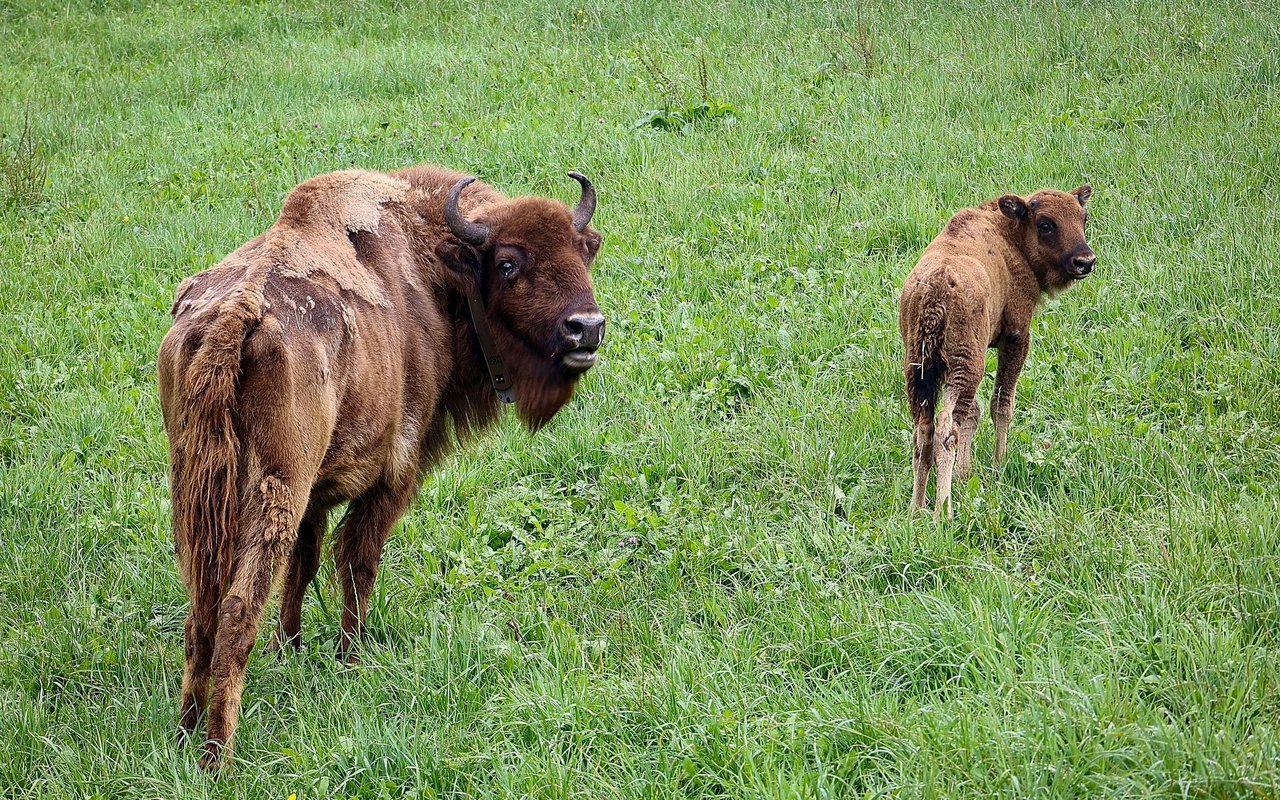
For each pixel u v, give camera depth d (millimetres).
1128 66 28547
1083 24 31578
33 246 22547
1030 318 15438
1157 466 13961
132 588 13383
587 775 9750
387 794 9812
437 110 29047
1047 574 12195
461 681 11266
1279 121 24219
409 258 12391
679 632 11727
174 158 27141
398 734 10383
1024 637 10836
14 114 30516
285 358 10188
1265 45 28547
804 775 9336
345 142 27062
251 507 10125
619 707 10594
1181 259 19141
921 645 11000
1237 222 19922
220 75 33750
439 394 12852
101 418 16734
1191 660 10062
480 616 12523
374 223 12180
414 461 12500
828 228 21500
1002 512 13500
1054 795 8742
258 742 10547
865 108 27188
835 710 10094
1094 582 11750
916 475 13977
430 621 12297
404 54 33625
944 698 10453
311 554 12234
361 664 11852
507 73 31562
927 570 12469
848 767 9516
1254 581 11180
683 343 17969
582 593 12961
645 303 19594
